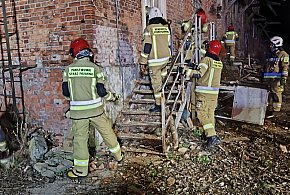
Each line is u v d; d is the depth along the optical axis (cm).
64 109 593
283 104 965
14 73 621
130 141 597
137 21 744
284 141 623
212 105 573
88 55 470
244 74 1251
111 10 625
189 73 570
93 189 438
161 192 422
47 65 599
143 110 641
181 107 627
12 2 607
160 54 619
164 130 532
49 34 589
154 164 508
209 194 416
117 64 647
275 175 473
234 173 478
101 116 478
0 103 643
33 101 614
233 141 620
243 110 736
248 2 2038
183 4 1084
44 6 586
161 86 611
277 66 793
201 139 619
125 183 452
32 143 537
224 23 1599
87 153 471
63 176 483
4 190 439
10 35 619
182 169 491
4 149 527
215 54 569
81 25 564
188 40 788
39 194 427
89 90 461
